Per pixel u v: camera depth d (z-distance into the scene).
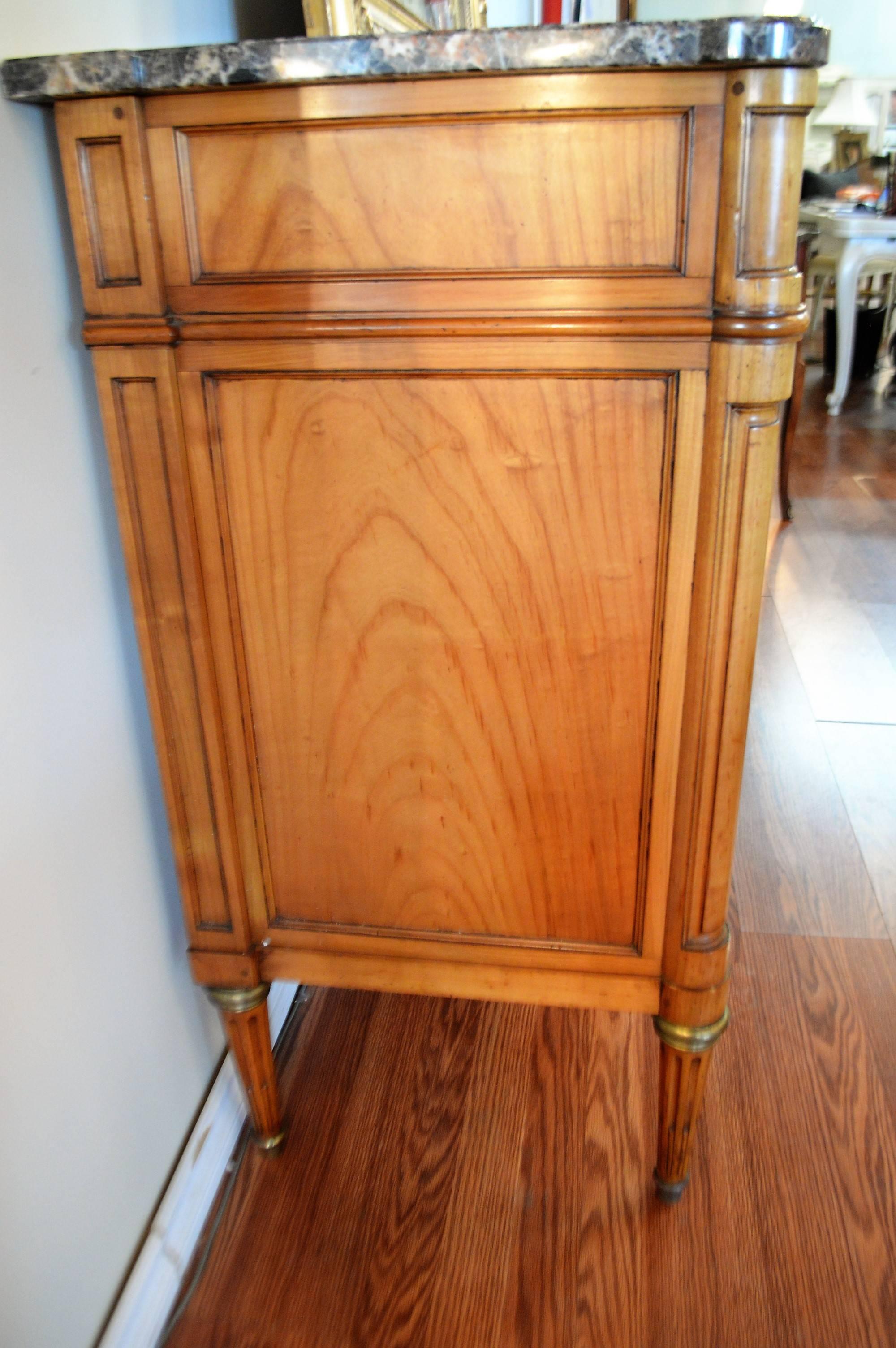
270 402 0.69
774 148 0.58
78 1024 0.75
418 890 0.84
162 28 0.85
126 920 0.83
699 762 0.74
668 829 0.77
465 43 0.57
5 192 0.64
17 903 0.67
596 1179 0.98
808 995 1.21
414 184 0.62
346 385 0.68
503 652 0.74
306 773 0.81
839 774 1.65
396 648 0.75
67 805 0.73
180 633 0.76
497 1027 1.18
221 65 0.60
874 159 3.87
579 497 0.69
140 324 0.67
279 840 0.84
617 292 0.63
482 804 0.79
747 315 0.61
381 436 0.69
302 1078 1.11
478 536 0.71
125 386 0.69
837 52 4.97
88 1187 0.77
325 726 0.79
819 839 1.50
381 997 1.23
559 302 0.64
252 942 0.88
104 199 0.65
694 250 0.61
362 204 0.63
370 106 0.61
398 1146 1.02
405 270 0.64
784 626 2.14
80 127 0.64
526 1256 0.91
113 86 0.61
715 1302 0.87
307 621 0.75
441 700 0.76
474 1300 0.87
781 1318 0.85
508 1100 1.07
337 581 0.74
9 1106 0.66
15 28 0.64
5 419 0.65
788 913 1.35
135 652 0.83
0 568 0.64
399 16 1.07
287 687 0.78
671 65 0.57
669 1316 0.85
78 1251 0.76
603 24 0.56
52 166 0.69
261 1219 0.95
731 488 0.66
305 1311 0.87
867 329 4.06
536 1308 0.86
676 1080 0.86
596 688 0.74
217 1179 0.97
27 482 0.67
